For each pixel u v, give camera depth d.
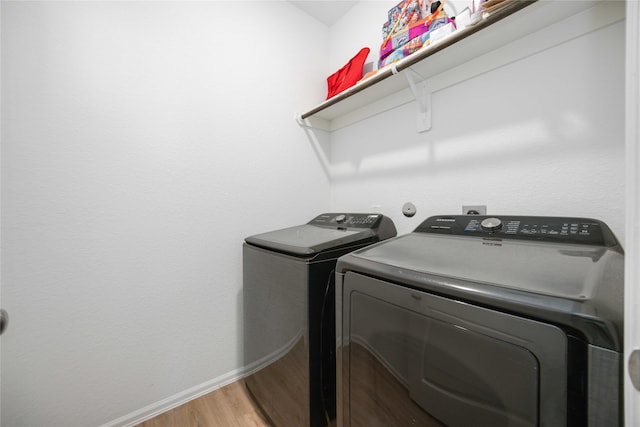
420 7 1.34
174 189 1.40
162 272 1.38
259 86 1.73
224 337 1.59
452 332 0.59
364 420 0.81
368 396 0.79
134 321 1.30
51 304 1.09
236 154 1.63
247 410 1.38
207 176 1.51
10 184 1.00
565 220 0.90
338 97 1.57
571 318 0.44
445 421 0.60
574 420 0.44
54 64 1.09
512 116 1.14
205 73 1.50
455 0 1.34
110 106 1.22
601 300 0.45
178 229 1.42
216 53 1.55
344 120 1.98
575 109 0.98
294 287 1.10
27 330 1.05
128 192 1.27
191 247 1.47
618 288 0.49
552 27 1.01
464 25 1.05
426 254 0.83
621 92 0.89
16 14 1.01
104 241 1.21
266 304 1.29
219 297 1.57
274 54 1.81
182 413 1.37
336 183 2.10
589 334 0.42
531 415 0.48
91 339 1.19
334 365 1.12
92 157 1.18
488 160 1.22
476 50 1.17
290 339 1.13
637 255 0.34
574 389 0.44
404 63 1.22
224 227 1.58
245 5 1.67
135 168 1.29
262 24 1.75
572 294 0.47
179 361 1.43
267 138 1.77
